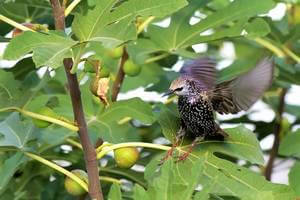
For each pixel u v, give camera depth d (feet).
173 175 26.84
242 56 48.75
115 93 38.83
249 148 31.53
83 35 25.49
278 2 37.83
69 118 36.22
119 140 34.01
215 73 31.07
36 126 30.60
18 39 24.31
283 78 40.06
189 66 31.35
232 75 41.98
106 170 36.81
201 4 36.73
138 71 38.86
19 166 34.55
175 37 37.06
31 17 37.63
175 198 26.53
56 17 28.50
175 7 25.52
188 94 30.96
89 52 40.78
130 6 25.46
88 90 35.09
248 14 34.91
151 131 41.88
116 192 26.89
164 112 32.55
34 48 24.04
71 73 26.13
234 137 31.81
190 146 31.53
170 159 27.20
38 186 40.45
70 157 37.78
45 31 28.68
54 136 35.65
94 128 34.37
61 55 24.14
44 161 30.60
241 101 29.66
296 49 41.01
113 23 25.31
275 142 42.52
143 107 33.81
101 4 25.36
